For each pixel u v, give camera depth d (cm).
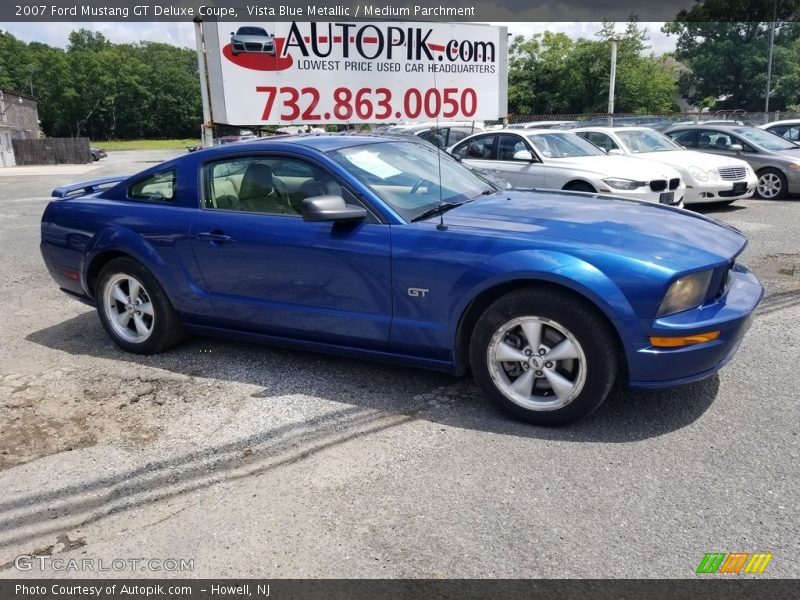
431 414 362
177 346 487
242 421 364
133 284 464
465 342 362
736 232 388
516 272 325
